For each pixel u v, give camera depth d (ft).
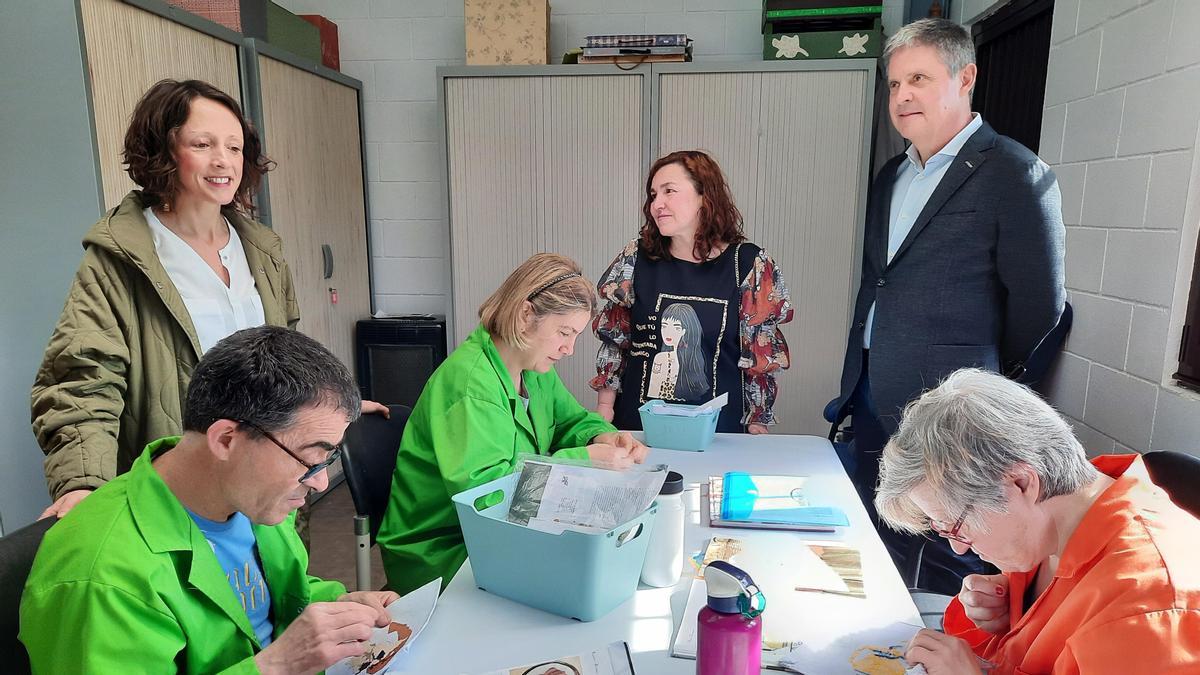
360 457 5.43
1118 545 2.76
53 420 4.63
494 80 10.90
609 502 3.93
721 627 2.87
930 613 4.47
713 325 6.98
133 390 5.13
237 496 3.22
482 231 11.39
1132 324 6.49
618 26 11.97
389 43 12.43
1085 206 7.29
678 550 4.00
